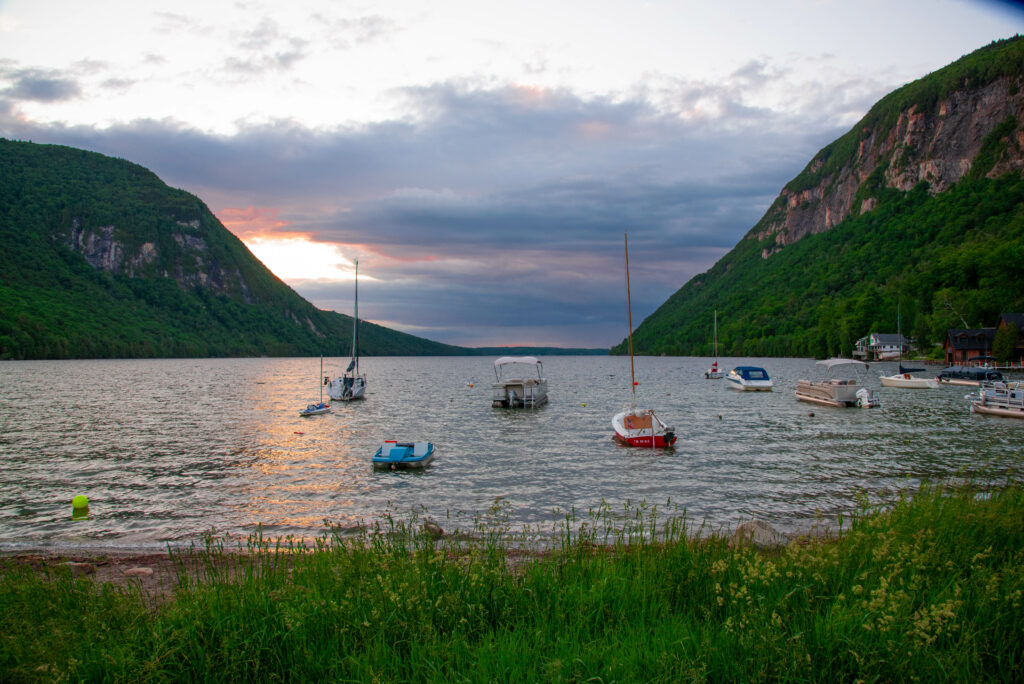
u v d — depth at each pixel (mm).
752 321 185000
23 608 7016
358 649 5770
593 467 23266
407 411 46594
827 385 47781
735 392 63188
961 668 4957
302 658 5570
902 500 10562
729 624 5480
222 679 5281
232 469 23688
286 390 71750
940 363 98688
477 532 13266
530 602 6676
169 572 10719
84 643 5836
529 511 16734
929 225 172375
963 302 99875
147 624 6156
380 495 19047
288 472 22953
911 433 32000
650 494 18828
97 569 11164
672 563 7594
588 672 5113
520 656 5414
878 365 103750
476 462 24469
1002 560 7465
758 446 28125
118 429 36469
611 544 10711
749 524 10156
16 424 38688
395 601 6320
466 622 6125
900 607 5578
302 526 15680
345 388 56125
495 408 48094
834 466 23203
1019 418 37781
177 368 137875
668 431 28031
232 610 6305
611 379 93438
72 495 19609
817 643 5273
